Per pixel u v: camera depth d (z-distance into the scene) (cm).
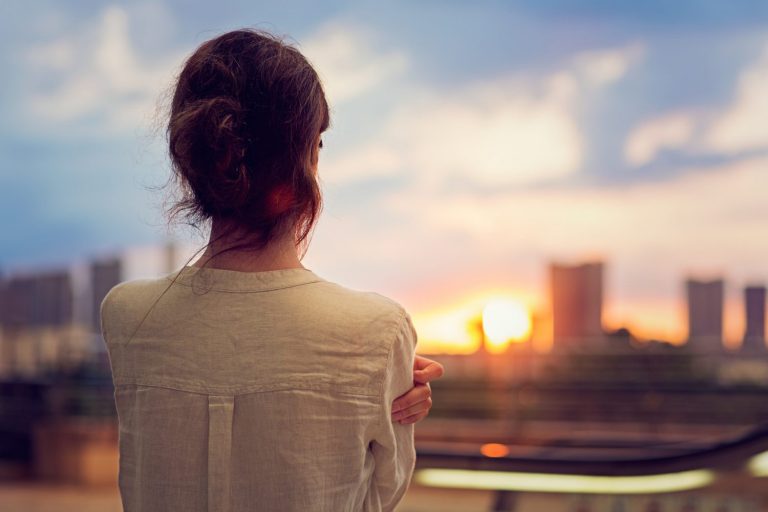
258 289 115
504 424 914
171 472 110
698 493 618
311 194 114
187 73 117
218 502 107
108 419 977
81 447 900
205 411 110
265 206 112
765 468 299
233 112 110
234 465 108
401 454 119
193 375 112
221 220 117
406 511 682
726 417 899
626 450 638
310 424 109
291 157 112
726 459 301
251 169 111
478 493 764
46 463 921
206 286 116
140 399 115
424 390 119
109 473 905
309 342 111
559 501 666
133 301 121
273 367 110
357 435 111
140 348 117
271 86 112
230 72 113
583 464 321
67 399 977
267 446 108
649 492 320
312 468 108
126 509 115
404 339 117
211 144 108
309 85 115
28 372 1024
